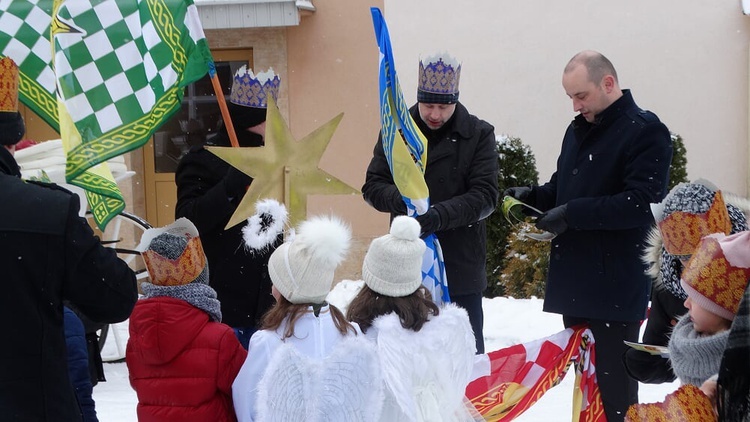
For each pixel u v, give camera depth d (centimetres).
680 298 300
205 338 339
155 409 339
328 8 977
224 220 439
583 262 428
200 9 936
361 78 980
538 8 936
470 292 480
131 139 358
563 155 454
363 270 337
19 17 379
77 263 276
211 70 396
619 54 928
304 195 378
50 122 378
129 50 361
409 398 308
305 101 987
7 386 267
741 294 224
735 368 193
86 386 338
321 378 301
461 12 946
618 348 424
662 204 306
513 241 832
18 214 272
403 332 320
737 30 911
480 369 430
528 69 942
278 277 313
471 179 476
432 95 470
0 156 279
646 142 416
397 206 475
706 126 920
